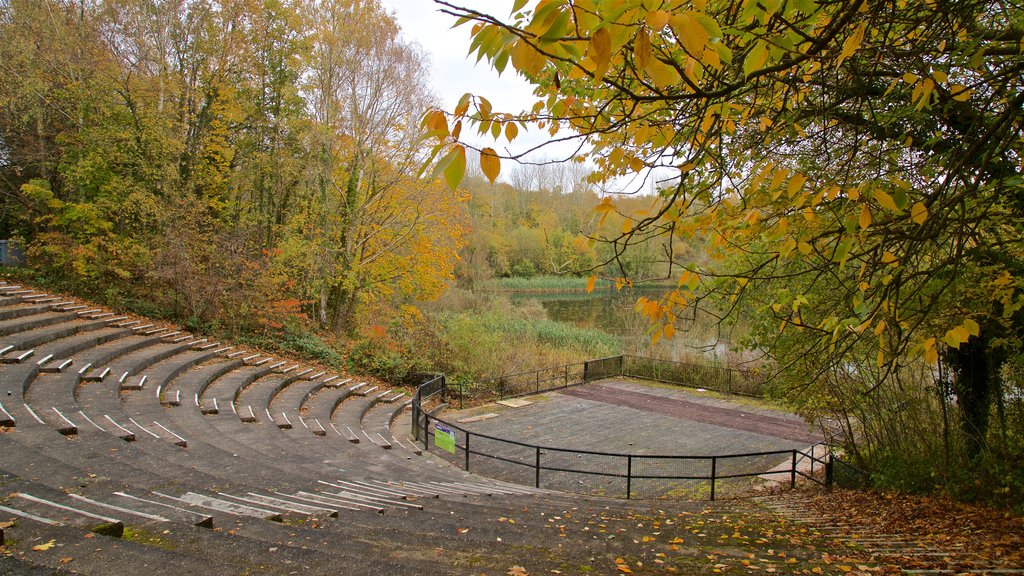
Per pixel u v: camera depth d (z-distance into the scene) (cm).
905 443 941
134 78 1900
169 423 937
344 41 2211
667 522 645
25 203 1797
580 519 627
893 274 365
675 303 355
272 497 570
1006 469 774
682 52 283
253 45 2241
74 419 796
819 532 619
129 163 1792
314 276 2184
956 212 414
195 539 370
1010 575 422
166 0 1959
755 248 687
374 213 2331
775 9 231
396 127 2230
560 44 196
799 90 436
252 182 2258
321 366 1798
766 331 901
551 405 1816
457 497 752
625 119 314
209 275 1788
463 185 3884
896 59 439
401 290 2508
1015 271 538
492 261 5191
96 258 1653
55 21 1772
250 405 1240
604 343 2712
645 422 1612
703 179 476
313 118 2278
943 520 705
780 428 1566
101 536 346
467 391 1923
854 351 762
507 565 388
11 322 1232
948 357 856
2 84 1695
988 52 411
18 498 427
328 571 327
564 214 4800
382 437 1295
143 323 1606
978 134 459
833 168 587
